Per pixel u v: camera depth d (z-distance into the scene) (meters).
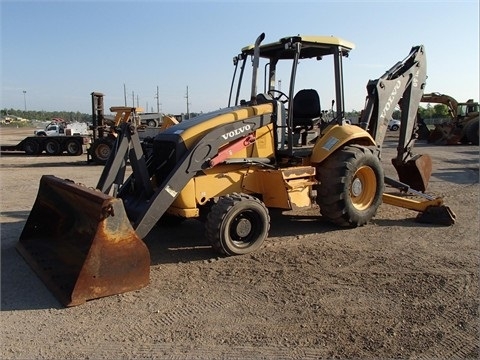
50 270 4.95
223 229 5.50
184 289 4.63
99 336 3.69
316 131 7.18
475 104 26.41
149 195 5.67
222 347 3.49
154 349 3.48
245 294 4.49
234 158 6.02
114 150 5.61
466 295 4.40
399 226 7.04
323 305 4.21
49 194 5.79
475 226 7.02
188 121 6.22
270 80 7.41
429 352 3.41
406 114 8.53
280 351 3.43
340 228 6.94
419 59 8.45
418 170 8.88
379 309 4.12
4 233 6.84
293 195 6.21
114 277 4.46
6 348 3.53
